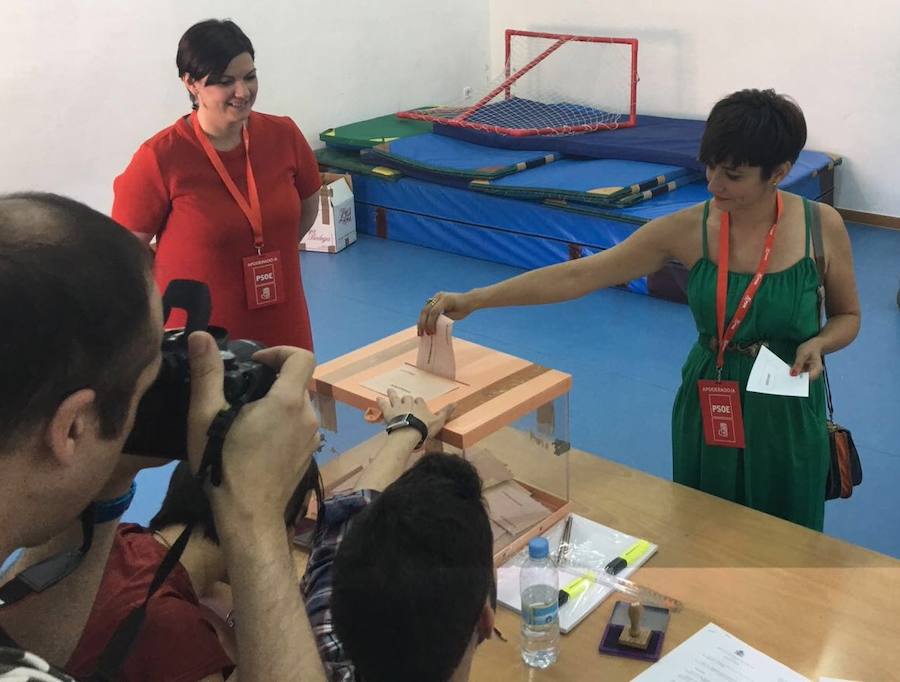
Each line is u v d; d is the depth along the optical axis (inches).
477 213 206.2
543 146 219.8
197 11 207.9
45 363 23.1
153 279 26.9
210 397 30.9
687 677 52.7
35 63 184.7
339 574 38.1
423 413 62.0
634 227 181.2
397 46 256.2
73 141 193.9
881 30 200.7
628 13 242.2
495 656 55.8
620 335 165.8
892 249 199.5
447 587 36.5
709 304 75.7
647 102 245.9
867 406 137.9
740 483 79.7
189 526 31.5
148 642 31.0
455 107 258.5
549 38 250.2
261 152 97.3
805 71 214.7
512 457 72.8
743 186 69.5
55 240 23.9
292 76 234.5
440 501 38.4
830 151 216.5
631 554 63.9
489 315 176.4
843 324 76.0
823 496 80.2
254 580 30.3
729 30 224.4
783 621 56.9
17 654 23.8
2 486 24.1
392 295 190.7
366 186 226.1
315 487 42.3
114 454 26.5
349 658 39.3
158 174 93.0
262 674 29.9
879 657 53.6
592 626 57.7
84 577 31.5
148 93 202.8
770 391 71.4
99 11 190.9
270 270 98.4
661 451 129.4
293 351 34.5
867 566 61.7
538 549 56.7
